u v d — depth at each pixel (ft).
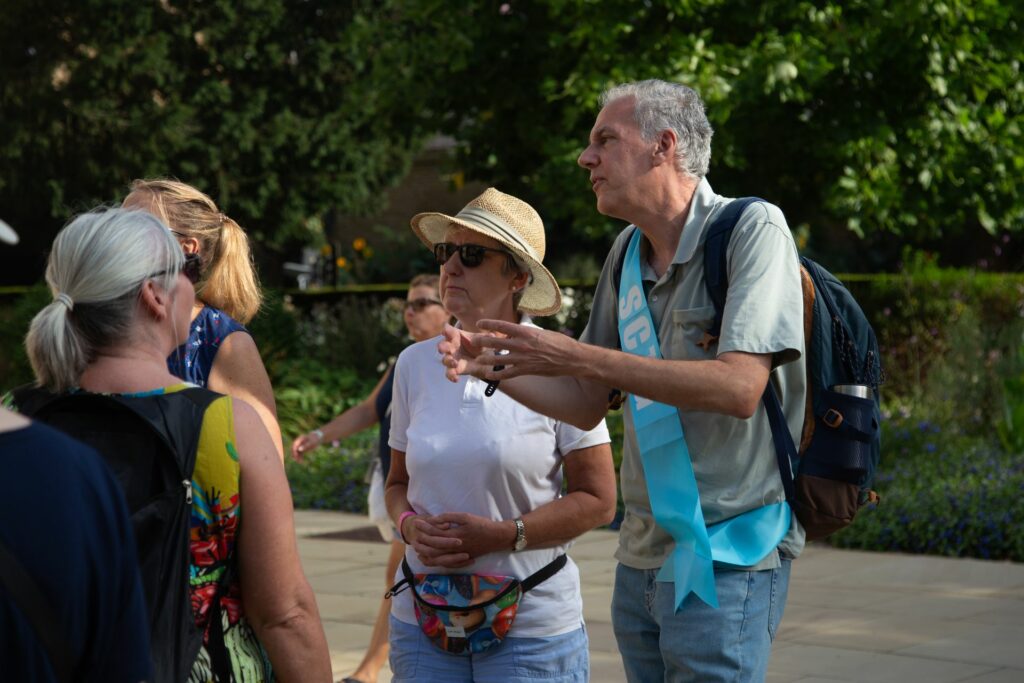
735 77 43.55
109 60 72.90
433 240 14.55
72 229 8.73
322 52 77.77
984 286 53.93
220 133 76.64
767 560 11.85
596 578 29.32
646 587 12.52
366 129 80.59
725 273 11.80
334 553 33.73
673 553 12.01
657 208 12.22
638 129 12.19
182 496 8.41
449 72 49.39
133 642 6.82
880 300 54.75
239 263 12.79
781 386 11.93
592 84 42.88
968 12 44.65
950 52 45.65
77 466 6.67
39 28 73.82
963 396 47.60
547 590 12.51
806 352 12.05
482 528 12.16
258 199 79.51
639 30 45.85
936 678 20.88
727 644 11.73
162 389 8.74
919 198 49.88
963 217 51.98
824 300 12.10
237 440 8.83
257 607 9.02
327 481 43.50
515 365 10.75
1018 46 48.01
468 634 12.28
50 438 6.66
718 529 11.77
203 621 8.83
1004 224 51.44
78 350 8.57
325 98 80.53
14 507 6.40
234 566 8.98
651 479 11.95
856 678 20.94
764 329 11.32
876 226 51.01
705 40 44.62
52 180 75.41
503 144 52.06
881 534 32.86
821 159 47.91
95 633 6.64
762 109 46.39
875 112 47.60
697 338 11.91
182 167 76.38
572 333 60.23
